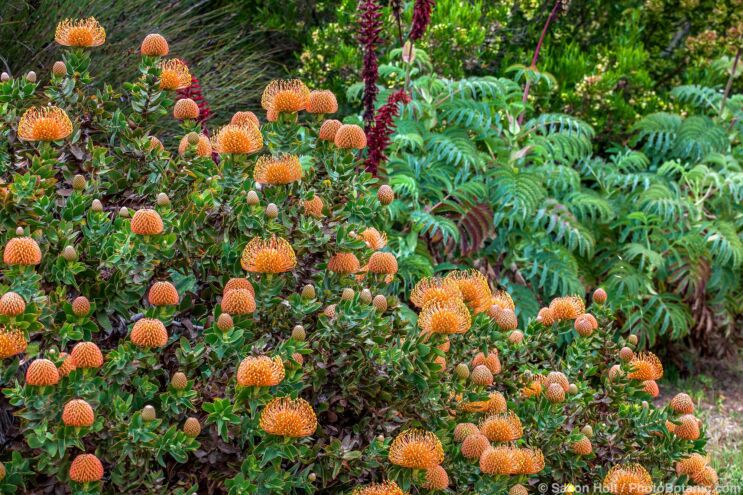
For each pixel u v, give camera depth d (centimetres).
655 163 643
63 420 219
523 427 292
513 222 536
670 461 300
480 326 288
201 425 245
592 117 650
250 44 683
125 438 228
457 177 534
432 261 521
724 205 591
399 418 267
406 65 562
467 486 273
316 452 252
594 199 549
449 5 656
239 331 240
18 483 225
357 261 278
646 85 679
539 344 320
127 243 246
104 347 267
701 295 564
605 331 328
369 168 423
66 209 255
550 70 668
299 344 249
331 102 296
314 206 283
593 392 314
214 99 558
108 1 518
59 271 245
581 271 564
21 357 252
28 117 261
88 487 223
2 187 248
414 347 260
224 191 275
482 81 569
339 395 265
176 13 629
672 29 740
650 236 573
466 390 279
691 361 581
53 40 470
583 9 741
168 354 256
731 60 681
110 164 292
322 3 721
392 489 240
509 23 723
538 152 573
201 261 270
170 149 479
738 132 642
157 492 235
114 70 493
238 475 236
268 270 247
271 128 296
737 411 522
